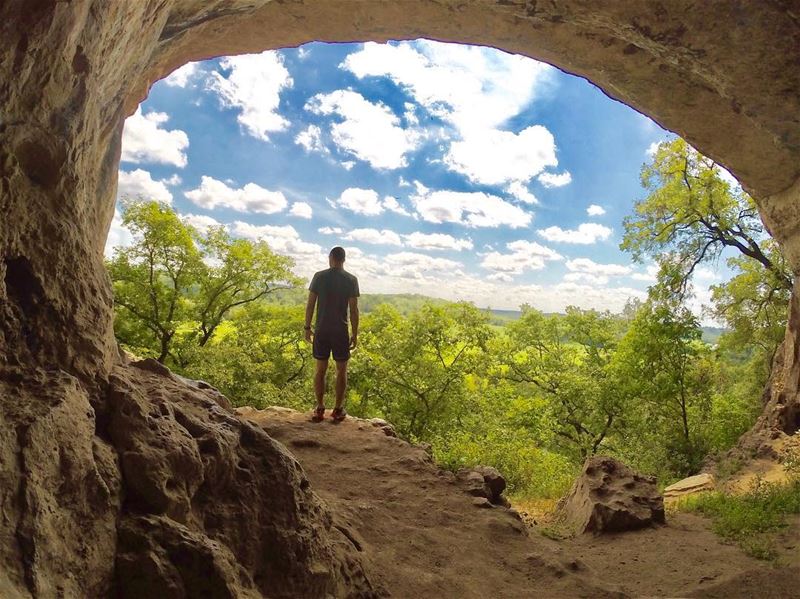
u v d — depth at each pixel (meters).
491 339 26.11
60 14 2.17
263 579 2.64
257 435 3.04
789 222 10.53
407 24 7.79
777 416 13.02
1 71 2.05
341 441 5.97
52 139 2.38
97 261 2.84
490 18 7.62
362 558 3.45
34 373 2.16
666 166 18.91
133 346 23.84
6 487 1.68
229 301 25.70
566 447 24.66
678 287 18.23
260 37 7.88
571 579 4.12
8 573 1.56
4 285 2.12
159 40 4.55
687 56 6.78
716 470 11.80
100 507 2.07
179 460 2.45
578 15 6.75
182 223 23.69
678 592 4.46
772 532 6.02
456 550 4.20
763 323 19.39
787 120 7.38
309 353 27.09
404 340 25.56
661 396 17.78
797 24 5.98
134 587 2.03
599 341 27.83
